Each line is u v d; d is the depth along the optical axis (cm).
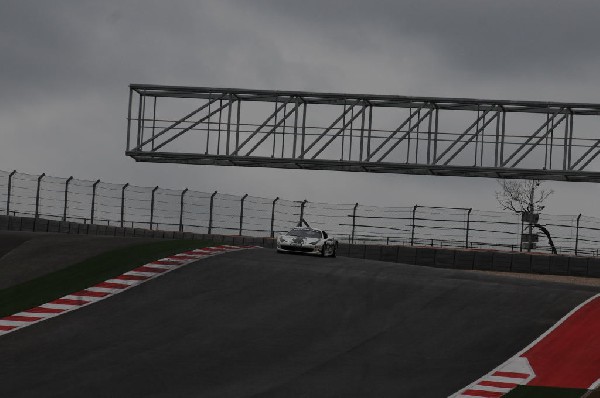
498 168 7144
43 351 4509
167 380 4000
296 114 7456
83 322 5056
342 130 7406
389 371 4219
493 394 3828
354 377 4112
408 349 4606
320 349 4594
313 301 5534
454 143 7256
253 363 4325
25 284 6041
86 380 3978
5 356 4412
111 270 6206
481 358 4434
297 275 6172
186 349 4556
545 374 4128
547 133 7138
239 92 7475
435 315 5228
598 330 4797
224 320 5116
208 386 3919
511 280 6281
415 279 6138
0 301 5625
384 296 5659
